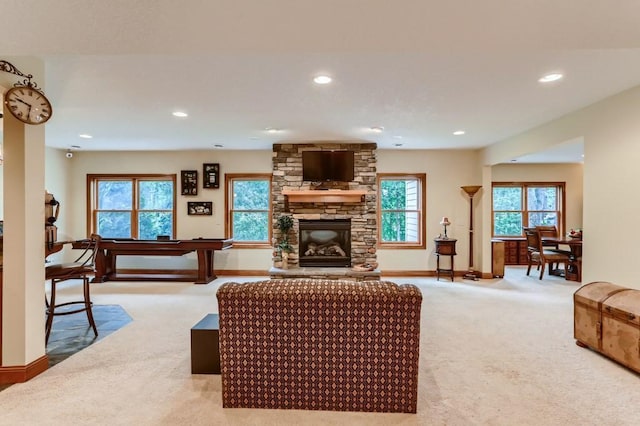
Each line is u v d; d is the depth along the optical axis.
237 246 7.04
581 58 2.71
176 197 7.10
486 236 6.70
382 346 2.14
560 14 1.65
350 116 4.41
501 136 5.62
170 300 5.03
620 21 1.72
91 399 2.33
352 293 2.11
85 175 7.12
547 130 4.73
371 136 5.68
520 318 4.14
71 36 1.88
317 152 6.15
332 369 2.17
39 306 2.70
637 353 2.62
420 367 2.81
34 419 2.10
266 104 3.89
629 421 2.08
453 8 1.60
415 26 1.77
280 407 2.21
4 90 2.44
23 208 2.56
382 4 1.56
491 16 1.67
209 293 5.47
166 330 3.73
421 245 6.99
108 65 2.83
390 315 2.12
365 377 2.16
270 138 5.85
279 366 2.19
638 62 2.79
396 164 7.01
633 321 2.64
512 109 4.06
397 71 2.96
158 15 1.66
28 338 2.60
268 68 2.90
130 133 5.43
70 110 4.11
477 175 6.94
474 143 6.25
